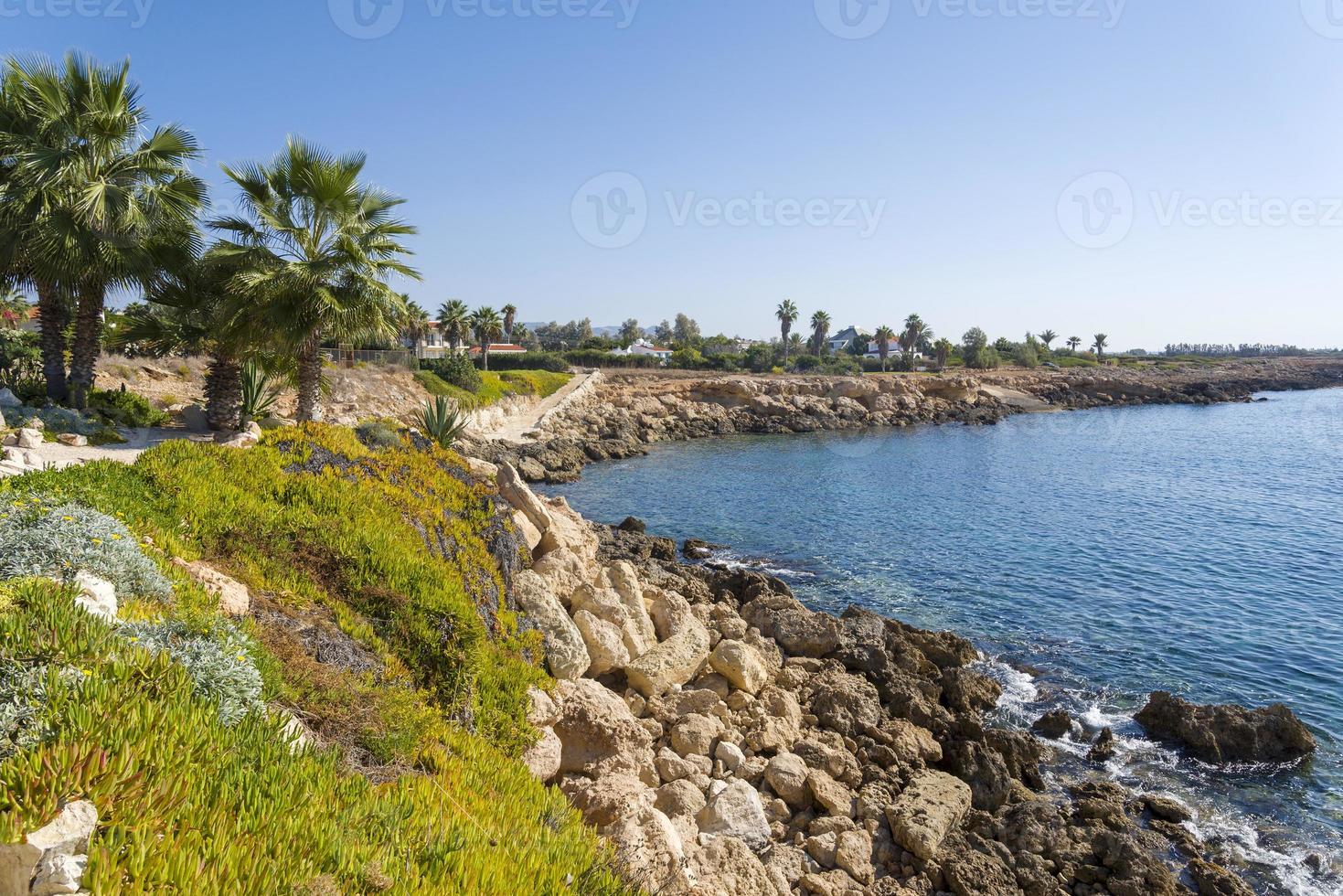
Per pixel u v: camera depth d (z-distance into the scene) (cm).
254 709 647
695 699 1514
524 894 572
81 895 395
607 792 1034
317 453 1608
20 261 2083
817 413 8794
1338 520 3694
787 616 2039
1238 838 1298
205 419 2455
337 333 2172
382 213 2295
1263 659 2030
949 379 10312
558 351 11744
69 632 583
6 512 831
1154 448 6600
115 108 2114
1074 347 18875
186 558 988
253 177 2136
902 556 3080
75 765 446
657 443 7200
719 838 1066
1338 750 1575
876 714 1606
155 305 2614
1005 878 1148
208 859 454
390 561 1233
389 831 583
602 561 2634
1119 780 1478
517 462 5062
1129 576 2791
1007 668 1977
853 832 1181
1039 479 4991
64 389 2328
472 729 1079
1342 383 15262
